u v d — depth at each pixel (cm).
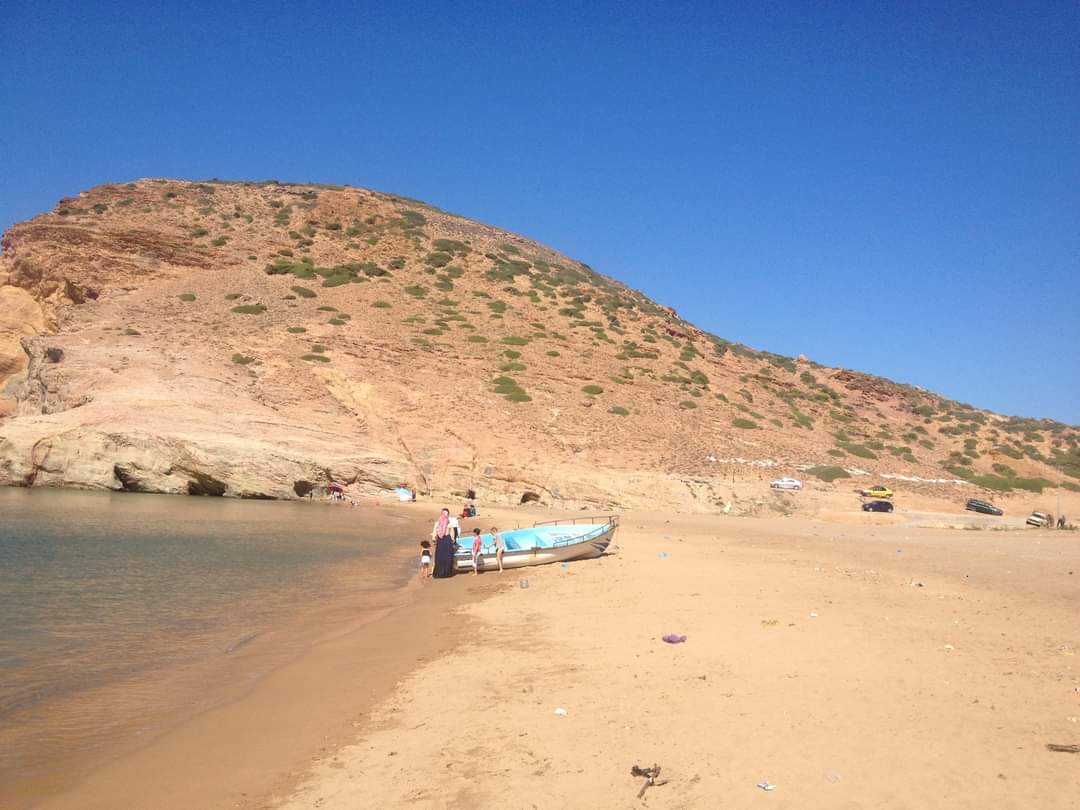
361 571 2298
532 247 13112
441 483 5378
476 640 1340
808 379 9581
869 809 615
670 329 9375
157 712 946
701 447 6325
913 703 873
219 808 676
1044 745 736
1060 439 8912
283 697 1007
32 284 7419
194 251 8494
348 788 711
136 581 1920
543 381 6869
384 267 9419
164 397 5316
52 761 788
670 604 1574
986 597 1662
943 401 10419
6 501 3941
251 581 2014
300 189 12025
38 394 5650
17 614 1501
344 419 5734
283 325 7044
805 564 2316
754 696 917
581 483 5309
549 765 740
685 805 637
